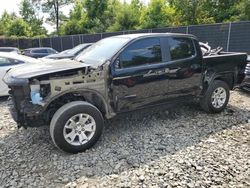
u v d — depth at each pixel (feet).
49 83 14.03
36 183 12.01
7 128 18.20
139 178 12.11
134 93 16.14
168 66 17.11
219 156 13.92
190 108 21.33
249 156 13.96
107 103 15.51
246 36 46.65
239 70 20.97
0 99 26.45
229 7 91.86
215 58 19.36
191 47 18.31
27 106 14.08
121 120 18.92
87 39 80.79
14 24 143.43
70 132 14.30
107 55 15.81
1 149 15.12
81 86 14.66
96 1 134.82
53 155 14.30
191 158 13.71
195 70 18.37
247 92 26.84
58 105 15.07
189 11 90.94
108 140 15.94
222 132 16.97
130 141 15.76
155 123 18.43
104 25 131.95
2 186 11.82
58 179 12.26
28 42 101.24
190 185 11.56
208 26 52.19
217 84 19.67
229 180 11.94
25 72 14.39
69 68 14.39
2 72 25.05
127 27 107.14
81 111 14.30
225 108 21.34
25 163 13.62
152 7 98.07
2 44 102.68
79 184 11.86
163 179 12.01
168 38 17.40
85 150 14.66
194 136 16.35
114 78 15.37
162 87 17.13
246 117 19.57
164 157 13.87
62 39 90.43
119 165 13.20
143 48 16.38
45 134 16.94
